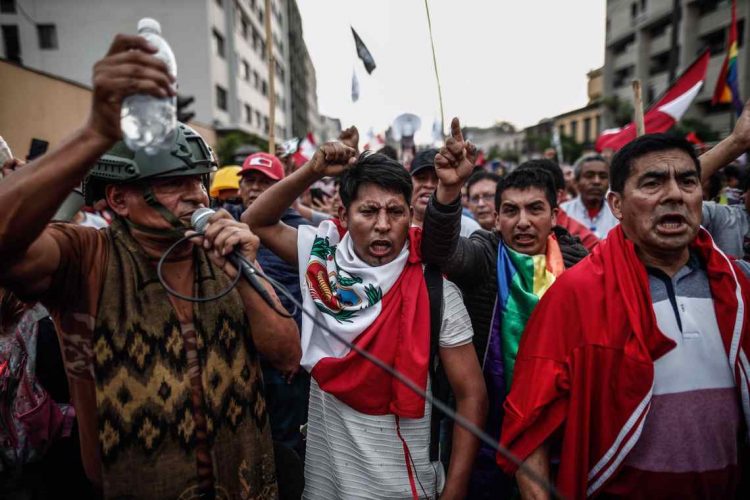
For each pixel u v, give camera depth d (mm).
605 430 1302
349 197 1502
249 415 1266
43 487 1585
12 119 8023
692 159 1302
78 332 1149
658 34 31891
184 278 1247
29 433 1538
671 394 1284
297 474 1521
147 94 834
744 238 2180
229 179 4227
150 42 857
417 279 1487
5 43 19688
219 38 22344
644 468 1291
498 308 1836
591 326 1331
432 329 1467
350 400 1392
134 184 1148
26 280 1019
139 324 1140
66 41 19844
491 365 1804
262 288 1105
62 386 1687
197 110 20328
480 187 3395
